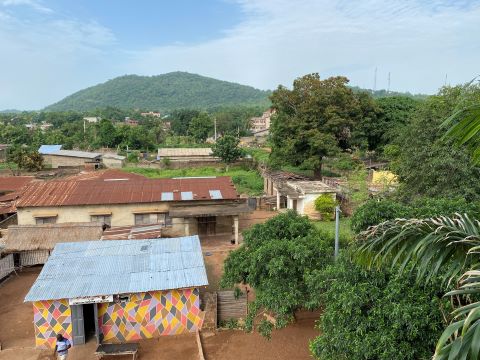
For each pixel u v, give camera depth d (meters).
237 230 26.06
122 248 17.84
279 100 42.22
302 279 12.93
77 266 16.03
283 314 12.48
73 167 56.41
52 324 14.45
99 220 26.47
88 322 15.66
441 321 8.18
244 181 47.56
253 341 14.60
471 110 5.25
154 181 29.61
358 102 43.66
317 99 39.72
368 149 47.50
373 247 6.45
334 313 9.38
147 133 82.56
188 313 15.25
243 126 114.94
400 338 8.45
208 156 64.00
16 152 58.94
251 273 13.62
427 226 5.88
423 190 21.25
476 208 11.48
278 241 13.72
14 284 20.48
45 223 25.67
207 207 26.80
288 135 41.53
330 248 13.91
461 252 5.50
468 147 6.54
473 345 3.62
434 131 21.33
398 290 8.73
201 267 16.08
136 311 14.91
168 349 14.25
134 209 26.70
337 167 44.88
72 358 13.77
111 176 35.31
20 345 14.72
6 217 30.41
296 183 34.34
